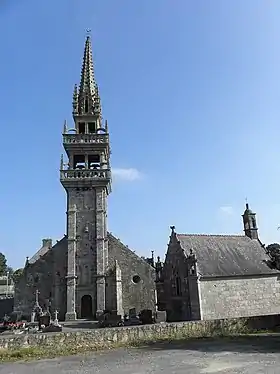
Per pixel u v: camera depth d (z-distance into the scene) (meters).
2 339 22.39
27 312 47.91
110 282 48.09
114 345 24.25
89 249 49.06
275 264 45.38
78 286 47.59
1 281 118.75
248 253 46.22
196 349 22.14
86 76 59.59
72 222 49.94
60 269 49.09
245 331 28.61
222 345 23.30
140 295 48.56
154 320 39.22
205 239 45.97
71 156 53.41
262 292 41.97
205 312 38.28
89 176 51.53
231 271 41.50
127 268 49.53
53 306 47.47
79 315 46.50
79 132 56.25
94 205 50.81
